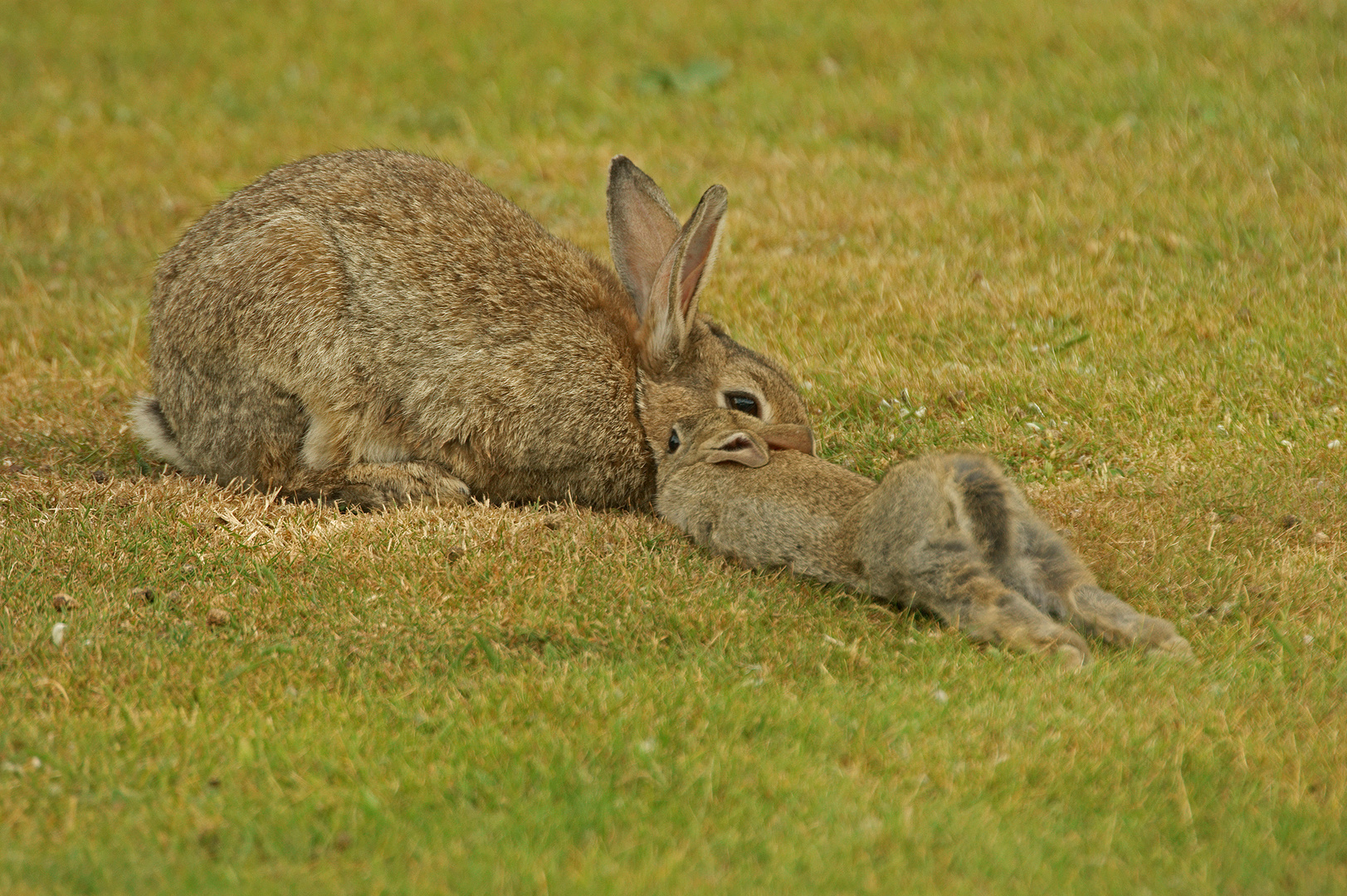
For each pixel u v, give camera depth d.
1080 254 15.27
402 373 11.26
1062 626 8.83
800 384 12.77
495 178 19.55
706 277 11.11
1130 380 12.40
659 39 24.78
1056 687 8.30
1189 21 22.55
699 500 10.60
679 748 7.64
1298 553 9.92
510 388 11.17
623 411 11.30
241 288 11.18
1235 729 7.87
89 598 9.41
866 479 10.34
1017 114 19.92
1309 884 6.45
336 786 7.29
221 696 8.23
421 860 6.60
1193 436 11.52
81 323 15.41
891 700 8.12
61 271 17.00
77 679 8.38
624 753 7.54
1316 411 11.73
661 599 9.43
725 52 24.06
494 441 11.28
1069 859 6.66
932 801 7.12
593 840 6.75
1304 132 18.25
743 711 7.93
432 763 7.45
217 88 24.23
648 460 11.39
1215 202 16.25
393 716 8.06
